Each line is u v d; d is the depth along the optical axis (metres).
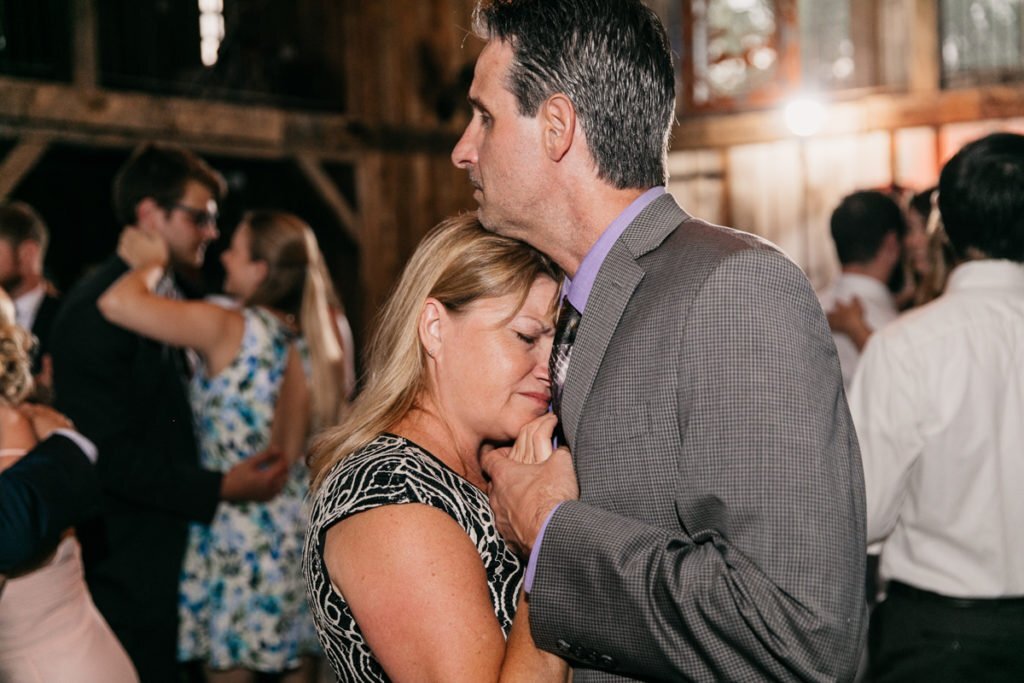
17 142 5.65
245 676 3.10
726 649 1.22
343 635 1.41
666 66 1.41
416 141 7.85
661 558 1.25
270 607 3.06
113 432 2.89
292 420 3.20
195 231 3.15
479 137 1.47
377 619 1.33
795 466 1.21
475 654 1.31
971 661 2.02
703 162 8.16
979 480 2.03
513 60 1.39
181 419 3.06
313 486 1.56
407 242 7.80
